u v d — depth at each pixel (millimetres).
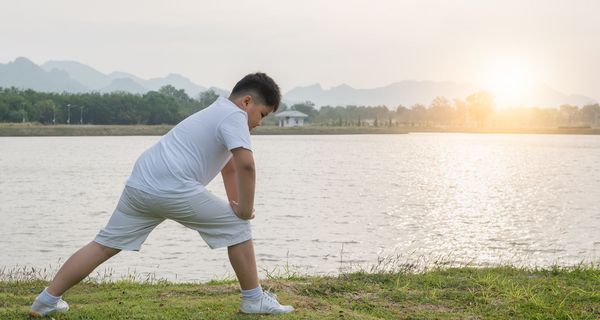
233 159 5133
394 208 22188
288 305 5402
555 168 48188
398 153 70938
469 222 18734
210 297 5887
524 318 5551
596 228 17484
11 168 42219
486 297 6156
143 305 5469
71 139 107438
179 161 4715
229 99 4930
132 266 11445
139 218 4836
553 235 16219
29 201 23391
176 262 11836
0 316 4980
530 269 7980
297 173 40406
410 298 6129
